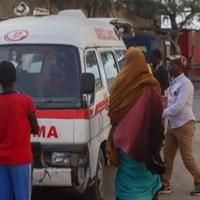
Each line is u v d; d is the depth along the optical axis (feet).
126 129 25.03
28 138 25.86
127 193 25.55
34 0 87.10
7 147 25.49
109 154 25.89
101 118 31.37
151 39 106.11
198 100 81.71
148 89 25.04
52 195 32.76
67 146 28.32
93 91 28.55
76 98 29.07
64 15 33.37
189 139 32.48
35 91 29.63
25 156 25.64
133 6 114.62
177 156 41.37
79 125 28.37
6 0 82.38
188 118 32.30
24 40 30.94
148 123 24.86
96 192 30.66
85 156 28.63
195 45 143.74
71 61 30.17
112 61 36.42
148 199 25.64
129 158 25.34
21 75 30.19
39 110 28.58
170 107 32.04
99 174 31.12
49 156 28.43
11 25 31.71
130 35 55.52
